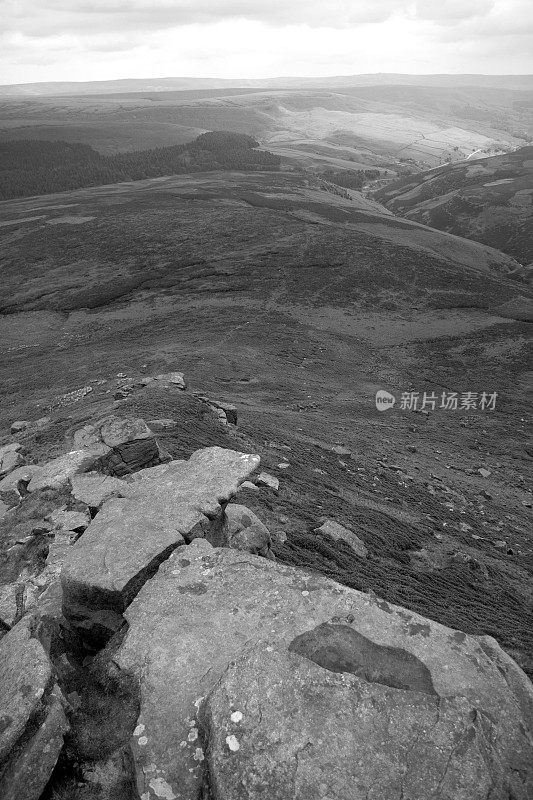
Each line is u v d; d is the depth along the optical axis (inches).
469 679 272.1
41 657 300.5
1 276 4943.4
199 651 299.9
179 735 260.8
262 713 255.8
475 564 975.6
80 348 3302.2
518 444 2181.3
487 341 3580.2
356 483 1279.5
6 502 642.8
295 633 301.7
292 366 2933.1
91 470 690.2
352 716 253.6
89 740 272.5
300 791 227.0
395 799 223.6
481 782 228.4
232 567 357.1
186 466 515.5
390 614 312.2
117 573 360.5
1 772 251.0
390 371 3097.9
